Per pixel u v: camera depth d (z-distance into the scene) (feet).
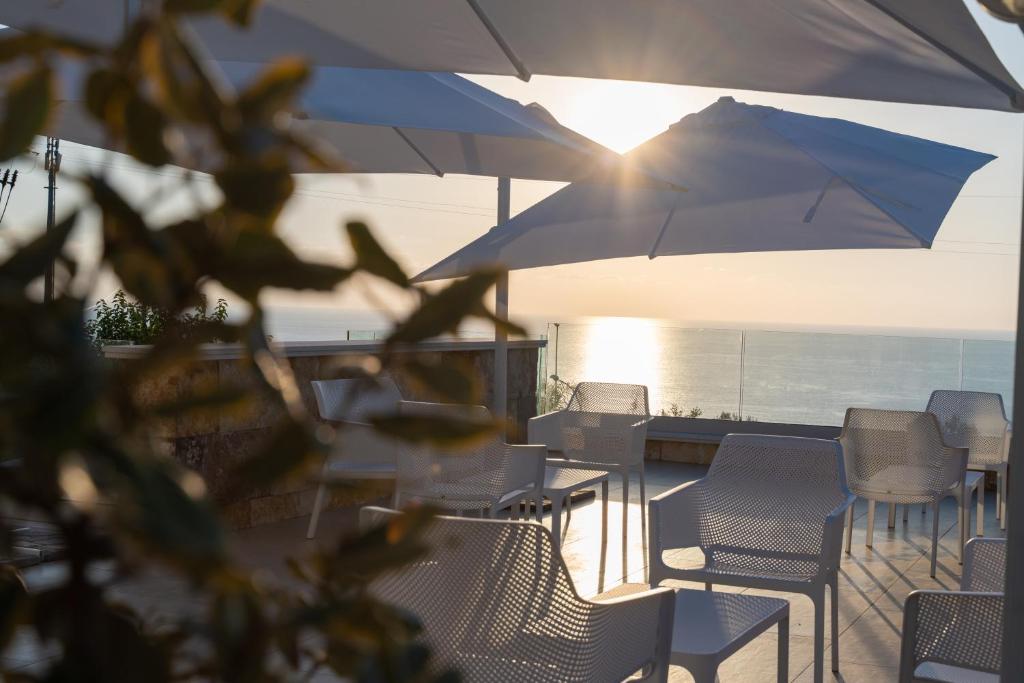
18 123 0.89
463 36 11.76
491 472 16.46
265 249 0.96
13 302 0.84
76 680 0.93
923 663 9.22
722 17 10.64
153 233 0.93
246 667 0.98
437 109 16.34
